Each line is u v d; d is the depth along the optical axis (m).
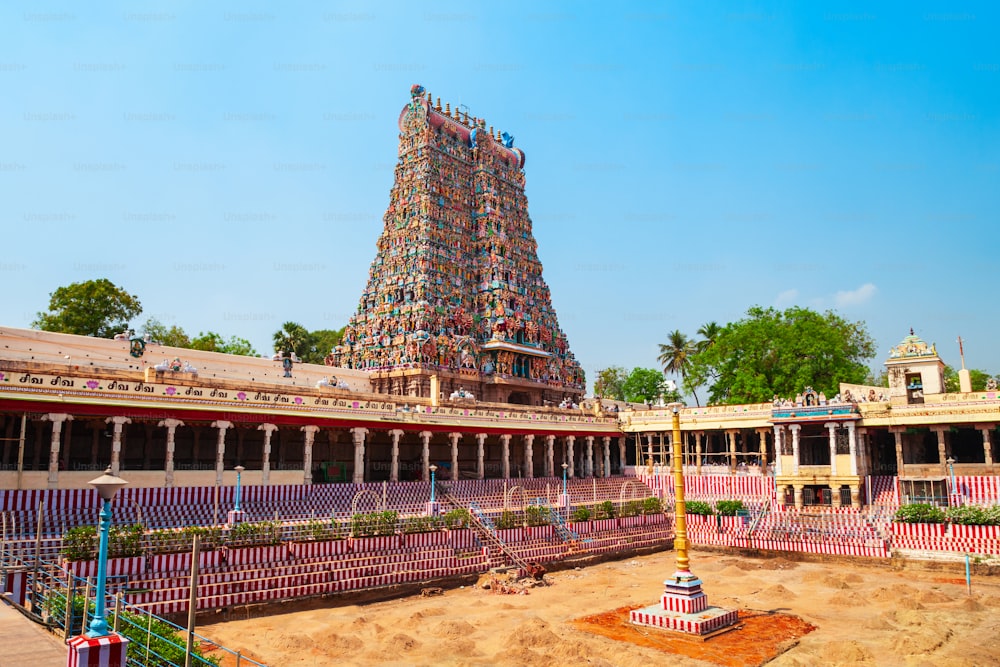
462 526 39.91
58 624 18.52
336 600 30.86
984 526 39.97
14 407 32.78
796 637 25.78
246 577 29.08
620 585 36.72
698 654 23.59
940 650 23.62
